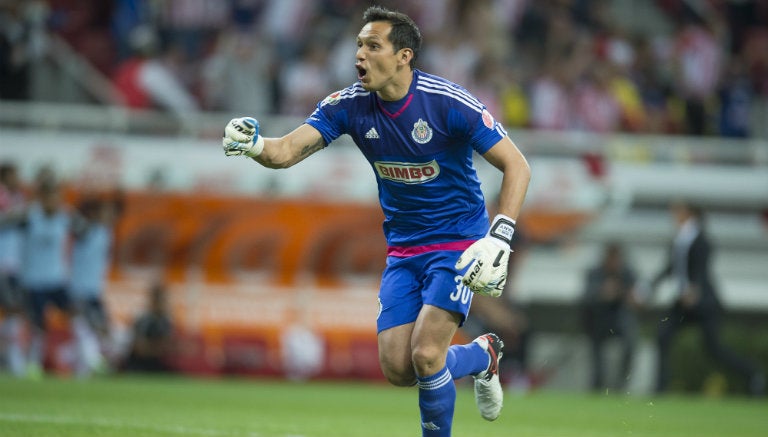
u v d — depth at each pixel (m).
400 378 20.44
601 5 75.06
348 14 66.44
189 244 52.16
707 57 74.62
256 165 53.16
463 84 62.75
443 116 19.48
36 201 48.34
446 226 20.34
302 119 57.84
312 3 65.31
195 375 51.28
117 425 25.77
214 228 52.50
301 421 30.56
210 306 52.06
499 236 18.89
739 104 73.81
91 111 53.00
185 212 52.19
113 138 52.59
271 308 53.03
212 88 58.91
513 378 54.25
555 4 73.31
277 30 63.84
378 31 19.16
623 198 61.31
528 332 56.38
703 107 72.44
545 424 33.28
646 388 58.38
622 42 72.38
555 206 59.53
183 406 33.97
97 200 49.94
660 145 63.97
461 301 19.80
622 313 52.12
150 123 53.72
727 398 55.38
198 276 52.12
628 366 52.38
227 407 34.59
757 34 80.94
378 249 55.25
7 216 47.19
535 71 69.31
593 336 52.56
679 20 80.06
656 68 72.69
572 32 70.94
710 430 33.97
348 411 35.62
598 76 68.00
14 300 47.38
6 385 38.75
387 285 20.62
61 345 49.75
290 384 50.03
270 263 53.28
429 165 19.83
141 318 49.81
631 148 62.97
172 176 52.03
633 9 80.19
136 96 56.09
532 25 71.69
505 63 68.19
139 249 51.34
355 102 20.05
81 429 24.33
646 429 33.22
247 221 52.91
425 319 19.59
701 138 72.00
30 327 47.50
